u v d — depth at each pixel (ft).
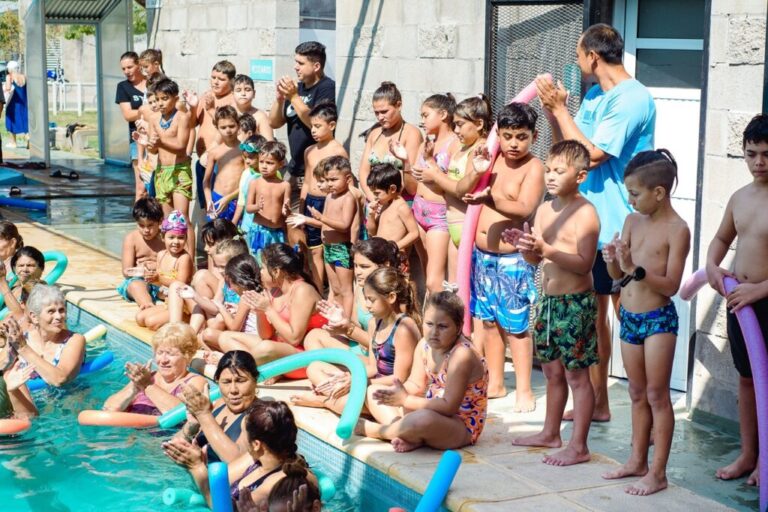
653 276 15.94
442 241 24.14
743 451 17.57
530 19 24.25
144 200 29.25
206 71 39.24
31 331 24.17
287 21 34.83
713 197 19.85
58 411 22.18
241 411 18.49
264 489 16.37
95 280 32.89
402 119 26.03
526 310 20.57
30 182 55.47
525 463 17.58
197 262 35.22
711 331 20.07
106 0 61.52
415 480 16.79
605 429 19.83
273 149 28.53
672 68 21.98
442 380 18.58
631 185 16.31
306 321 22.47
